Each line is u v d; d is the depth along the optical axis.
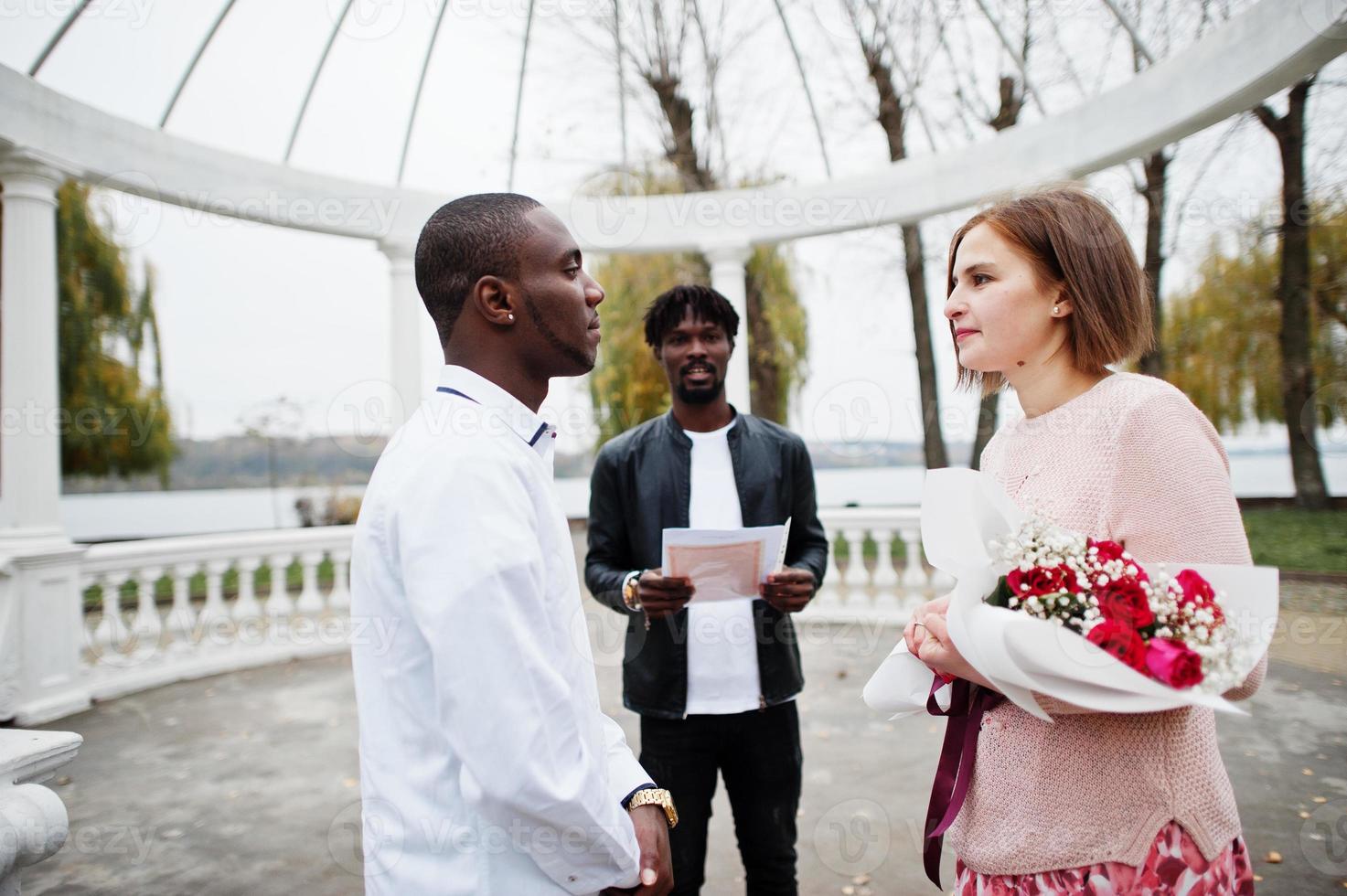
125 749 4.54
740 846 2.35
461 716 0.96
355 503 11.66
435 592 0.98
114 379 10.38
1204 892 1.11
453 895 1.04
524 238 1.24
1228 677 0.99
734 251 7.05
